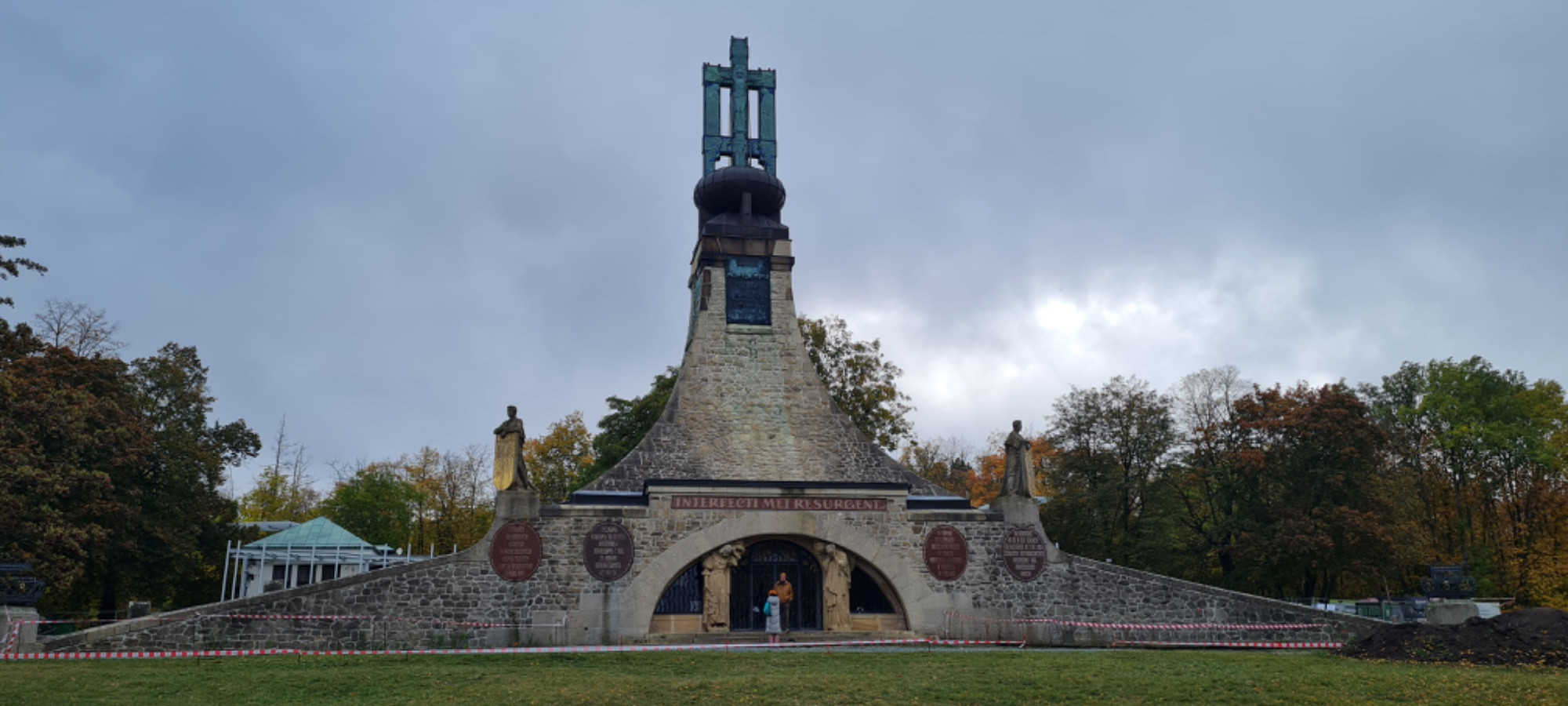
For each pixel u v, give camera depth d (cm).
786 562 3084
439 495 6925
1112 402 5062
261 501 7488
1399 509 4497
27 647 2372
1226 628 3009
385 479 6900
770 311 3469
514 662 2231
